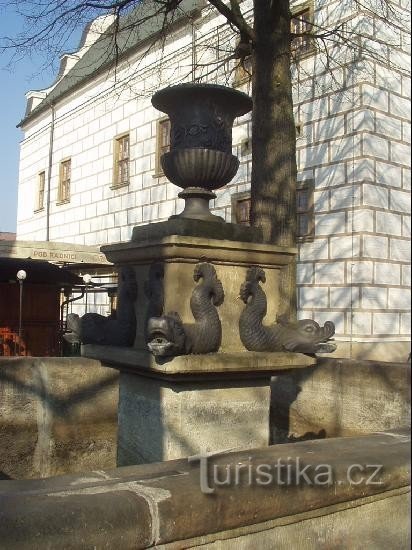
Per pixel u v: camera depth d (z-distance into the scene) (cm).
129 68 1902
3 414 658
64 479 236
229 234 414
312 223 1314
